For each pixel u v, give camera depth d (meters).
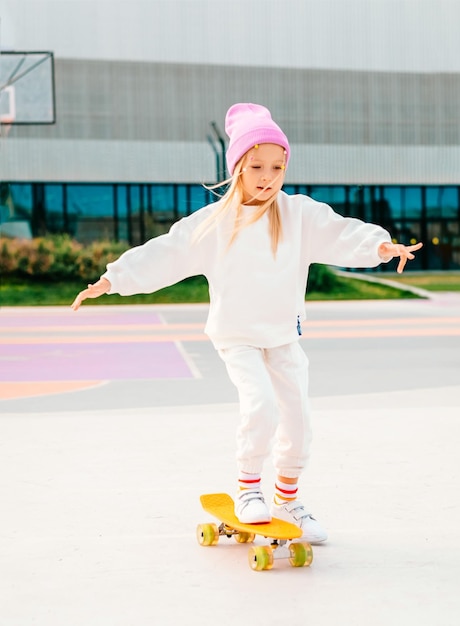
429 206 36.78
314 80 35.75
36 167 33.56
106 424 6.82
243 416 3.52
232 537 3.87
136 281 3.59
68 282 32.31
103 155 34.12
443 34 36.47
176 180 34.84
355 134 36.16
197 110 34.88
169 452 5.66
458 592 3.10
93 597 3.08
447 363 11.98
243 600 3.03
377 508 4.27
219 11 34.91
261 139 3.53
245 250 3.59
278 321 3.62
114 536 3.85
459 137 36.88
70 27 33.59
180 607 2.97
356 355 13.18
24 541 3.78
